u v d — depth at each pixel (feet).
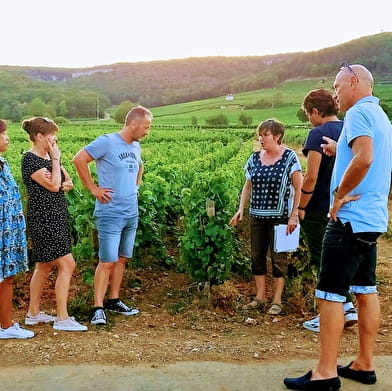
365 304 14.44
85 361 15.67
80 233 25.80
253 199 20.92
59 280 18.52
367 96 14.15
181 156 64.03
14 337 17.47
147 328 19.13
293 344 17.52
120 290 23.32
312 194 18.54
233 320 20.03
